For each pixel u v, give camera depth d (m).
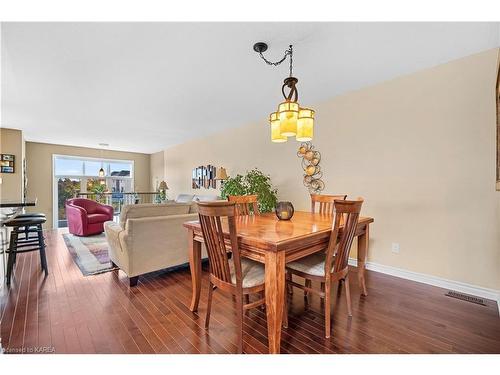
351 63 2.50
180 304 2.23
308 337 1.74
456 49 2.26
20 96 3.29
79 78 2.77
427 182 2.64
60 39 2.03
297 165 3.96
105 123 4.75
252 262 1.99
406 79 2.78
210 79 2.85
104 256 3.72
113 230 2.96
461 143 2.44
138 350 1.59
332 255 1.79
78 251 4.00
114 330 1.81
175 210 3.12
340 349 1.61
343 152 3.35
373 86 3.05
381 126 2.98
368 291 2.48
